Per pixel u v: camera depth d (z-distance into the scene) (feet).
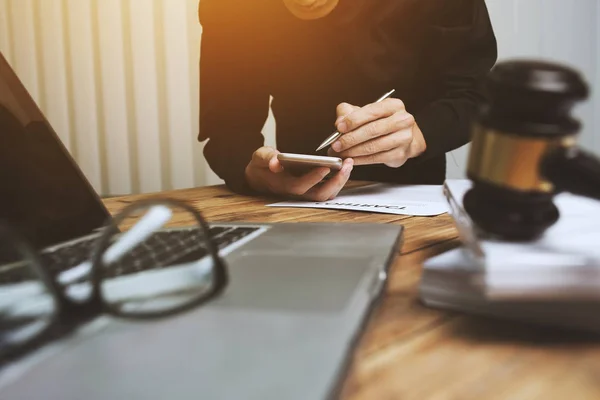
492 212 1.07
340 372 0.71
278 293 1.01
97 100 6.57
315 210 2.52
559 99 1.01
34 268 0.94
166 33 6.34
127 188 6.70
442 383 0.80
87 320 0.89
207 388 0.66
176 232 1.60
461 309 1.09
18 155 1.64
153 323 0.88
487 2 6.48
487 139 1.09
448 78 3.87
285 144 4.65
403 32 4.14
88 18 6.40
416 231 1.95
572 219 1.24
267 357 0.74
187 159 6.58
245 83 4.01
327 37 4.21
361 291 1.01
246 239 1.49
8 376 0.71
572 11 6.55
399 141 3.01
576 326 0.98
